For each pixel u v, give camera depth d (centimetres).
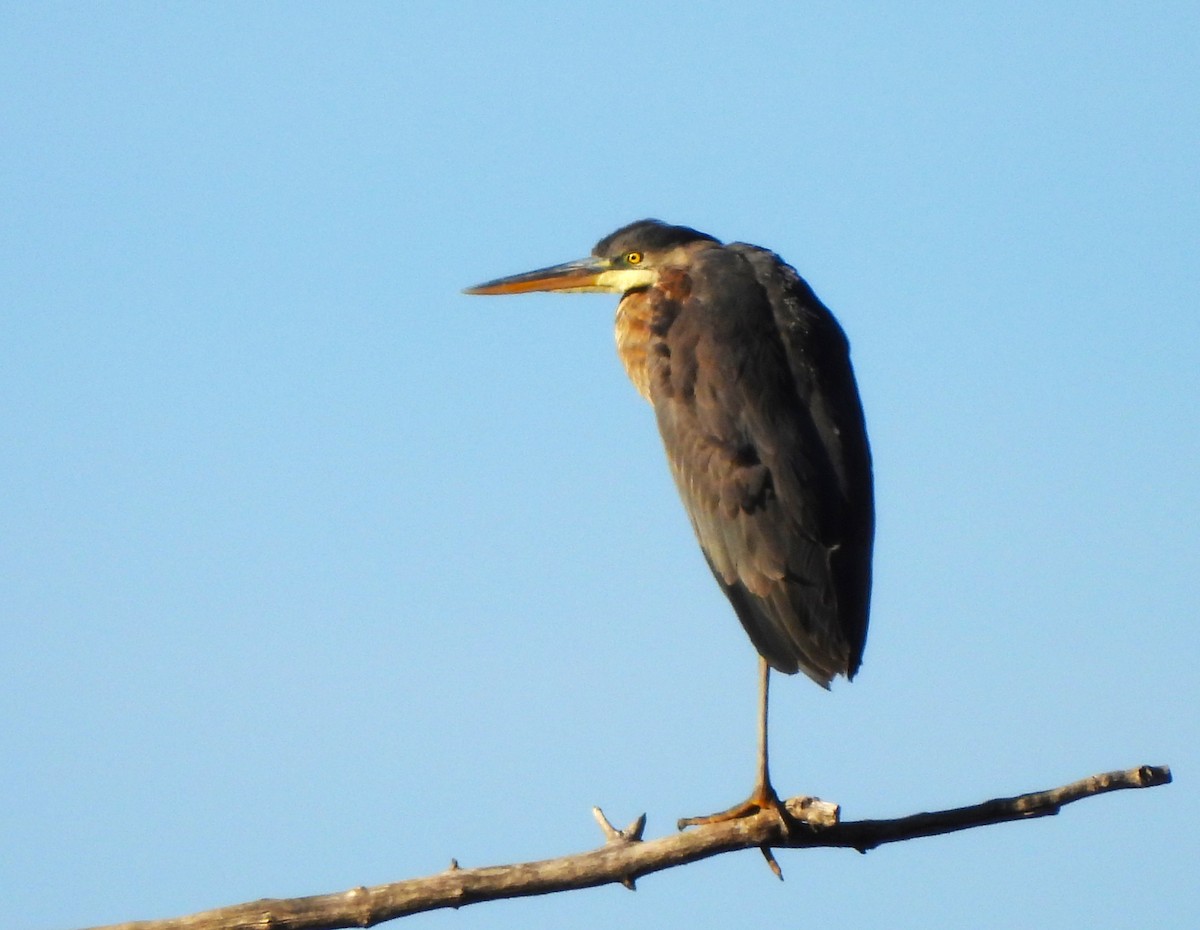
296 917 909
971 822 1010
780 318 1284
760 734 1139
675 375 1270
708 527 1213
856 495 1202
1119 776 1011
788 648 1156
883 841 1015
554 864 950
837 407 1244
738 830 991
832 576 1159
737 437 1213
